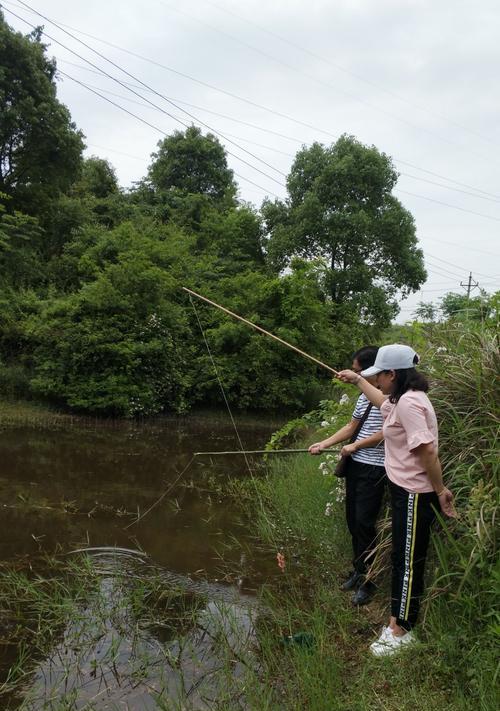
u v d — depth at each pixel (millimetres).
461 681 2559
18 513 5562
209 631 3418
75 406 11812
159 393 12609
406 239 19672
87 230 16469
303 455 7789
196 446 9906
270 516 5641
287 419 13875
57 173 17438
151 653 3158
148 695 2791
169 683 2871
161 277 12703
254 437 11352
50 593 3859
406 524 2871
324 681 2699
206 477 7504
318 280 17547
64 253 16531
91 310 12172
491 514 2861
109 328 12047
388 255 19766
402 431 2922
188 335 13781
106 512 5750
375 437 3533
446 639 2717
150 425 11930
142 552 4703
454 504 3160
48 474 7188
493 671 2459
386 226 19234
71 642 3262
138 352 12078
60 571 4250
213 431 11789
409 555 2859
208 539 5055
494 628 2502
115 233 14422
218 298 14281
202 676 2939
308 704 2594
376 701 2543
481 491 2863
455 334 4148
